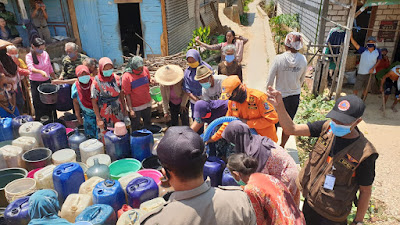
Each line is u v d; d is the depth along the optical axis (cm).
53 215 247
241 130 288
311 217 274
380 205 451
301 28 1291
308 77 929
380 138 643
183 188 151
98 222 264
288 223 218
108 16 1029
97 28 1049
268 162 280
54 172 321
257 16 2405
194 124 384
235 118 325
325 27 936
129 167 398
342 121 226
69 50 622
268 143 288
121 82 482
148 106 518
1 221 312
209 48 756
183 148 144
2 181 362
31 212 247
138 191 296
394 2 680
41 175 338
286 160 280
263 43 1488
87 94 460
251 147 285
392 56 977
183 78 509
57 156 382
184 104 521
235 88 338
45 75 547
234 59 550
